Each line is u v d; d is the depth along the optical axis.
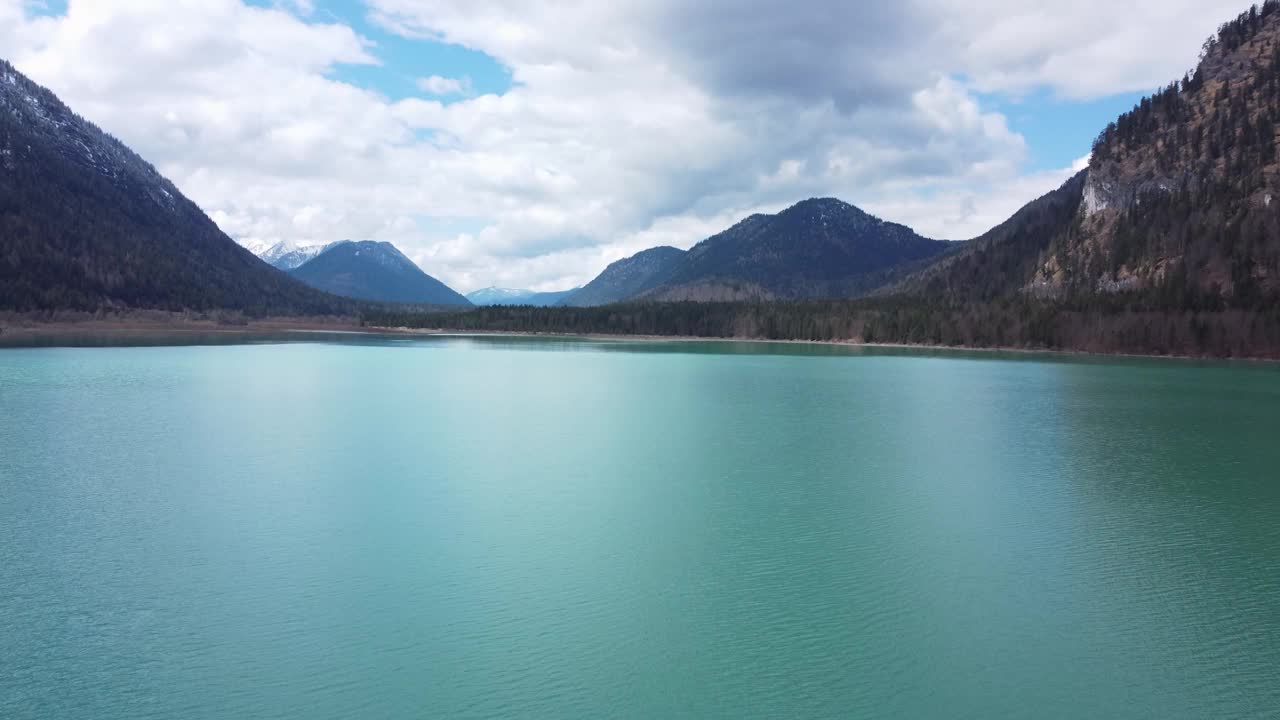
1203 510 36.75
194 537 32.38
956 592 26.92
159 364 114.94
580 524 34.47
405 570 28.83
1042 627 24.22
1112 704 19.95
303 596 26.33
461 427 60.53
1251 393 87.88
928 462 47.59
